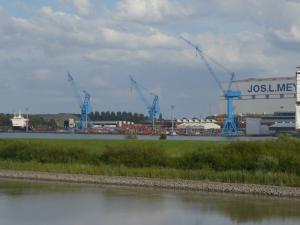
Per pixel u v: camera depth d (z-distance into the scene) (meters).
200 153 73.88
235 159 71.00
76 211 53.12
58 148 87.88
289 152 70.94
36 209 54.19
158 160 77.44
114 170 76.12
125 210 53.56
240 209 53.66
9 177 80.62
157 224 47.28
